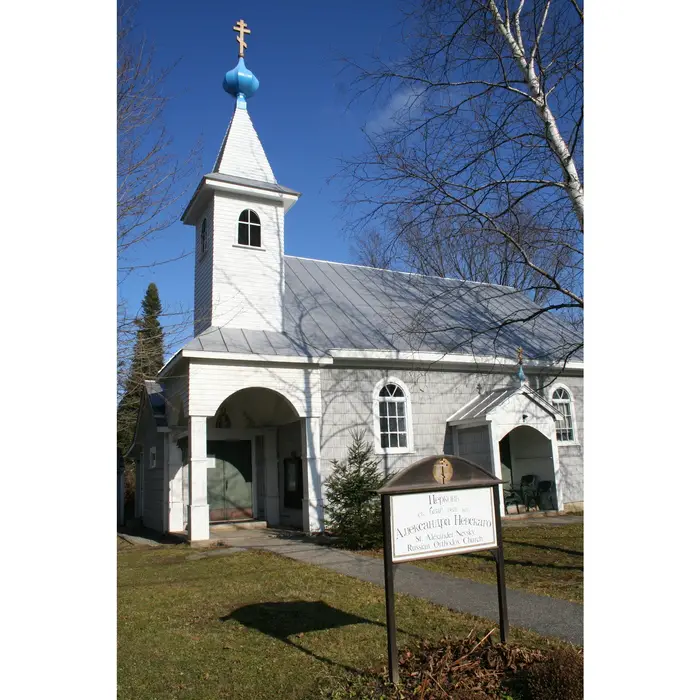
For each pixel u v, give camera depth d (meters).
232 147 16.42
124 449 29.00
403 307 18.53
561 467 18.69
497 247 12.93
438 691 4.47
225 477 17.03
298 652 5.41
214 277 15.15
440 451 16.58
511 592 7.51
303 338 15.39
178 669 5.06
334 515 12.29
